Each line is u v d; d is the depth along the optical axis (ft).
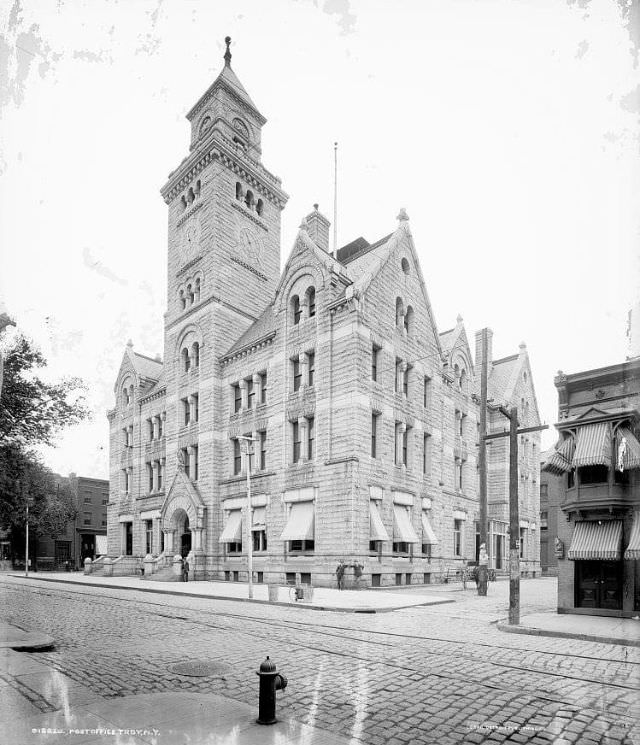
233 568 126.93
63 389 58.39
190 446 145.07
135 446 171.73
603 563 61.11
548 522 179.11
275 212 164.66
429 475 131.03
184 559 129.90
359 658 37.63
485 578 92.68
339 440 109.40
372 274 117.70
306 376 119.44
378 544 110.22
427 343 135.95
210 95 155.74
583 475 56.80
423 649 41.27
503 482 163.63
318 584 106.73
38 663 34.86
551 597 89.97
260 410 128.98
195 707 25.66
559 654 39.73
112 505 180.34
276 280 161.79
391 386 119.75
